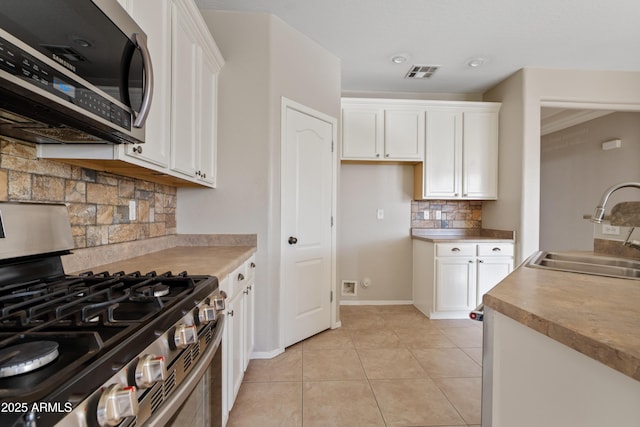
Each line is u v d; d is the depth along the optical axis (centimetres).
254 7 226
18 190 103
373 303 372
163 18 137
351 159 339
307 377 204
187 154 167
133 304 84
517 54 291
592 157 413
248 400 179
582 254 175
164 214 211
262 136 229
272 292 233
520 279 107
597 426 58
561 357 66
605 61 305
